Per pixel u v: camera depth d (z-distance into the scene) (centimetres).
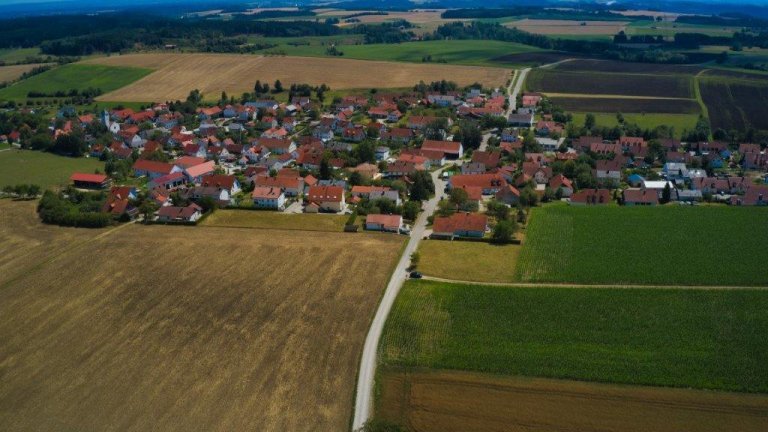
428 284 12081
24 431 8362
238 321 10850
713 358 9575
